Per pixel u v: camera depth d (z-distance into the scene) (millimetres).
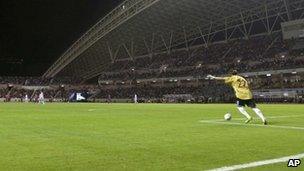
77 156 8898
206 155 9062
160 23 97875
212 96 81688
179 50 108312
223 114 27422
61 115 26922
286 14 85000
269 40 87812
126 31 102312
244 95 17750
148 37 107750
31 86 113438
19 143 11008
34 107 47094
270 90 73875
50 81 117000
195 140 11695
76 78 123562
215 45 99812
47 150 9742
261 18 89000
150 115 26469
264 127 15977
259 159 8547
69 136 12758
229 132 13984
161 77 101500
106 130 14859
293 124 17453
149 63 110312
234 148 10109
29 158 8625
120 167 7723
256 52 86625
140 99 92688
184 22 97500
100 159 8539
